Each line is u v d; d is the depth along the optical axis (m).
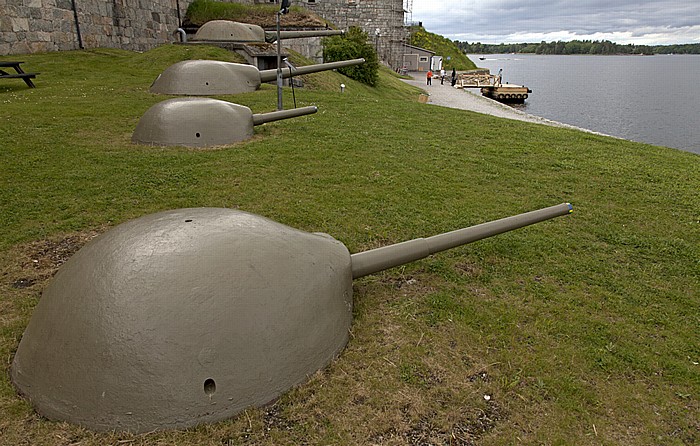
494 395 2.69
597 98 49.25
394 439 2.37
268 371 2.47
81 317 2.32
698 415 2.66
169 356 2.26
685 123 31.36
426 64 59.50
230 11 24.78
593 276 4.17
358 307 3.44
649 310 3.68
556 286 3.96
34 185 5.68
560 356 3.06
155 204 5.28
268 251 2.69
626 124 30.52
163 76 11.88
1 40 14.35
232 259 2.54
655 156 8.63
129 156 6.86
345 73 26.72
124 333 2.25
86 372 2.27
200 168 6.44
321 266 2.93
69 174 6.05
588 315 3.55
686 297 3.91
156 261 2.42
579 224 5.31
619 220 5.48
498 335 3.24
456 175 6.75
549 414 2.59
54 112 9.29
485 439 2.40
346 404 2.55
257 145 7.66
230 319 2.39
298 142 7.96
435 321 3.34
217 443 2.26
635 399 2.75
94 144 7.43
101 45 18.44
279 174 6.36
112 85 12.48
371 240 4.66
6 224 4.68
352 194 5.78
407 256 3.48
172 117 7.46
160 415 2.25
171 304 2.31
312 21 24.83
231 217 2.85
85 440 2.22
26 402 2.40
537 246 4.67
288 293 2.62
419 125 10.03
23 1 14.93
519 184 6.56
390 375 2.78
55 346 2.36
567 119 32.66
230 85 11.98
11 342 2.94
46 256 4.13
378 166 6.92
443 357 2.97
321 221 5.01
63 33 16.53
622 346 3.22
